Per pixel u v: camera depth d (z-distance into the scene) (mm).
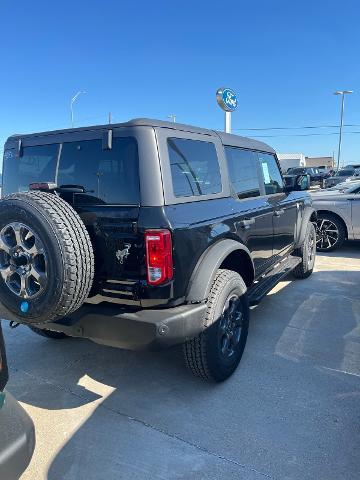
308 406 2939
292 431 2678
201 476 2318
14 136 3482
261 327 4348
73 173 3021
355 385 3201
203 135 3369
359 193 8266
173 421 2809
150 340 2598
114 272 2715
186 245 2754
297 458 2439
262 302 5141
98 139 2906
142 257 2609
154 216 2615
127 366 3611
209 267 2947
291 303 5105
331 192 8773
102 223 2709
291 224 5305
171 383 3309
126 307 2756
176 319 2670
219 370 3160
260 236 4129
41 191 2742
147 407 2982
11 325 3221
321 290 5641
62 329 2844
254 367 3502
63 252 2410
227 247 3174
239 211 3637
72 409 2977
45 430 2738
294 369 3459
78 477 2332
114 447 2564
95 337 2754
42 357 3807
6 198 2625
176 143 2965
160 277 2588
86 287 2549
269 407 2939
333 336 4113
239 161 4020
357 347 3859
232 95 8336
